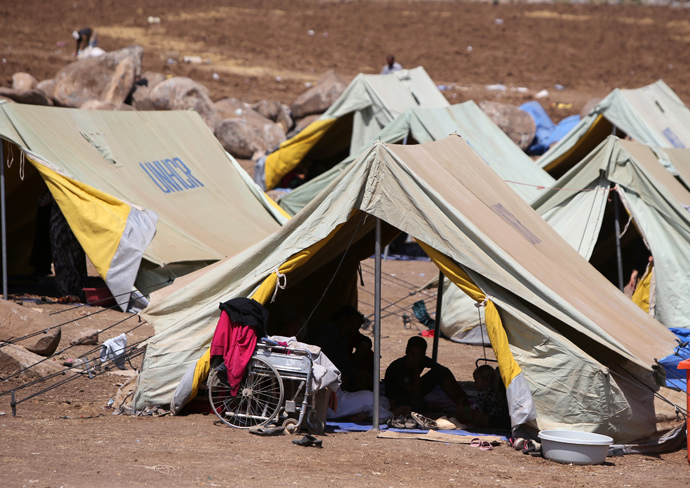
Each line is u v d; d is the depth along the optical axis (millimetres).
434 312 33219
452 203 17781
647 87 50375
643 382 17312
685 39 103875
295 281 20156
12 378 20156
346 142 53875
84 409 18250
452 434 17562
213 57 86000
